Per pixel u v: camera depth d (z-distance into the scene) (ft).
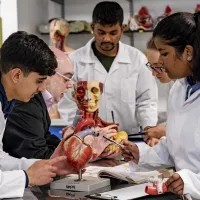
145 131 7.37
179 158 4.81
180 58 4.48
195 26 4.40
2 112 5.11
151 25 12.55
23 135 5.87
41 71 4.84
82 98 5.65
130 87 8.87
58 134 10.82
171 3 13.03
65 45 12.81
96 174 5.30
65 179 5.06
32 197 4.64
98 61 9.01
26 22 13.56
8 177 4.63
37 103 6.14
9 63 4.80
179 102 4.91
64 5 14.32
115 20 8.18
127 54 9.02
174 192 4.35
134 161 5.47
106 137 5.95
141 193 4.54
